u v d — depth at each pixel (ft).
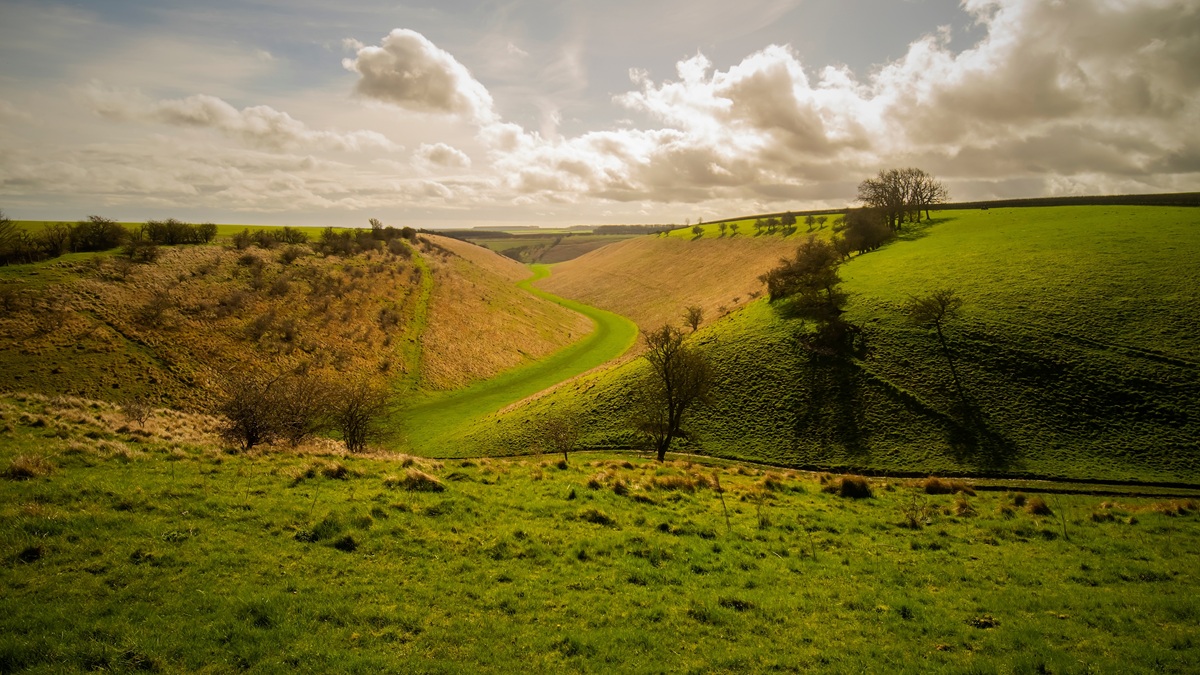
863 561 51.16
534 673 30.68
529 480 69.05
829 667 33.01
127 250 263.90
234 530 44.39
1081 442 141.28
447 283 386.52
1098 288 201.98
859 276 274.16
